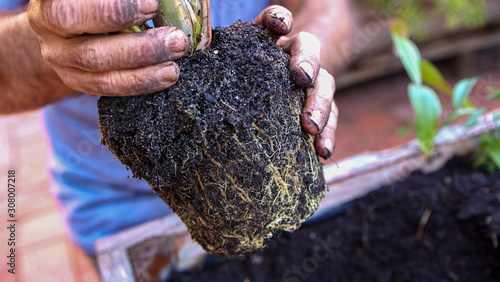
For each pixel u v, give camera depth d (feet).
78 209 2.14
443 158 2.06
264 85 1.20
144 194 2.21
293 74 1.23
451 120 2.03
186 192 1.26
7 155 4.14
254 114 1.19
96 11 1.02
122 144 1.21
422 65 2.06
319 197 1.38
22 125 4.60
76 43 1.08
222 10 2.01
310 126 1.27
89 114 1.95
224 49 1.24
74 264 2.95
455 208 1.90
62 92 1.59
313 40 1.28
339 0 2.35
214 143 1.18
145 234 1.71
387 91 4.75
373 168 1.97
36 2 1.05
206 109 1.17
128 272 1.65
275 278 1.86
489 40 4.79
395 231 1.92
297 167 1.29
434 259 1.86
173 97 1.16
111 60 1.07
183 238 1.73
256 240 1.32
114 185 2.15
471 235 1.87
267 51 1.26
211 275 1.83
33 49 1.44
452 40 4.77
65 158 2.12
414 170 2.05
